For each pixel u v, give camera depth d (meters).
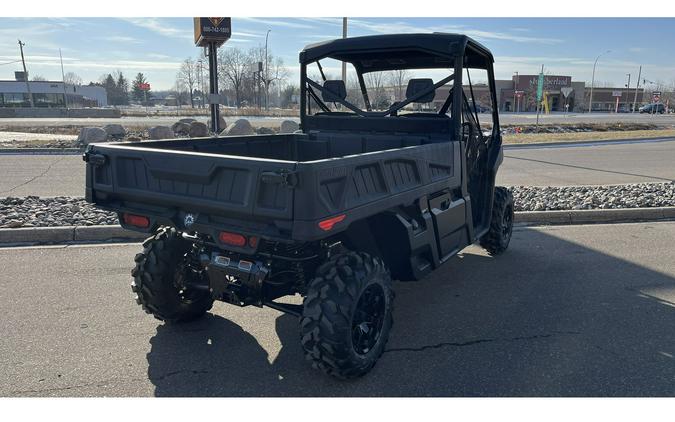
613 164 14.38
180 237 3.89
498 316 4.31
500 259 5.86
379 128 4.98
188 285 3.94
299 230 2.72
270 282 3.39
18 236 6.09
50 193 8.91
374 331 3.40
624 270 5.50
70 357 3.53
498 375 3.38
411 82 4.77
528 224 7.57
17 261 5.42
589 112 63.47
